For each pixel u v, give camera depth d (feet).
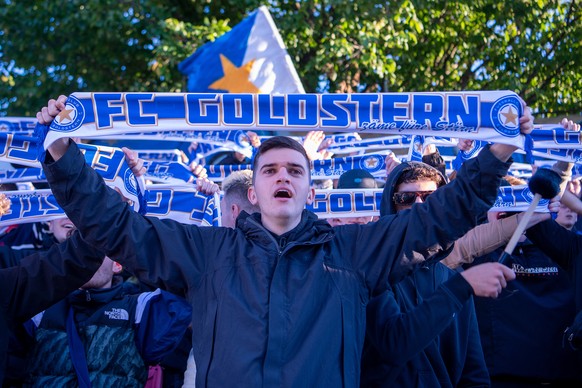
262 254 8.88
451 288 8.98
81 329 11.14
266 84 23.11
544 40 43.62
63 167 8.82
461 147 14.26
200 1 40.55
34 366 10.85
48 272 9.87
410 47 43.16
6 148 12.16
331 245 9.14
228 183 12.82
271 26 23.26
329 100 9.42
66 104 9.18
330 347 8.40
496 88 43.68
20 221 13.07
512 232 11.57
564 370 13.57
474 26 43.83
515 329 13.74
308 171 9.48
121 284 11.82
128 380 10.98
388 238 9.07
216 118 9.43
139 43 40.75
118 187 11.27
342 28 37.86
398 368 9.93
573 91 44.55
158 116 9.38
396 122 9.36
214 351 8.41
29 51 41.32
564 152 13.51
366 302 8.94
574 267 12.91
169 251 8.95
